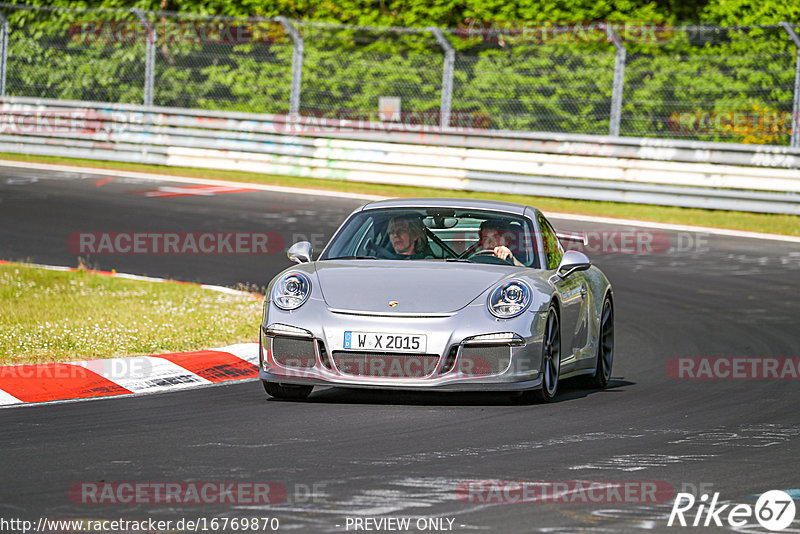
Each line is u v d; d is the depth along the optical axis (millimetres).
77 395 29250
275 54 92750
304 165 84750
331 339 27641
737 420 27328
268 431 24797
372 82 90062
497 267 30469
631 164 76750
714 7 87438
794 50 84688
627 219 70750
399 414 27109
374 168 82625
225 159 86812
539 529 17578
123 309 40969
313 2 93875
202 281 50188
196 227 63938
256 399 29047
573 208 74812
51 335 35188
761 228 68875
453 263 30547
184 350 34188
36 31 97812
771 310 46719
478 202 33406
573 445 23844
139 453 22438
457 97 87688
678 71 85000
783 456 23250
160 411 27156
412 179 81500
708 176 74875
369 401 28984
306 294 28703
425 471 21188
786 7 86000
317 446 23281
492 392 30719
